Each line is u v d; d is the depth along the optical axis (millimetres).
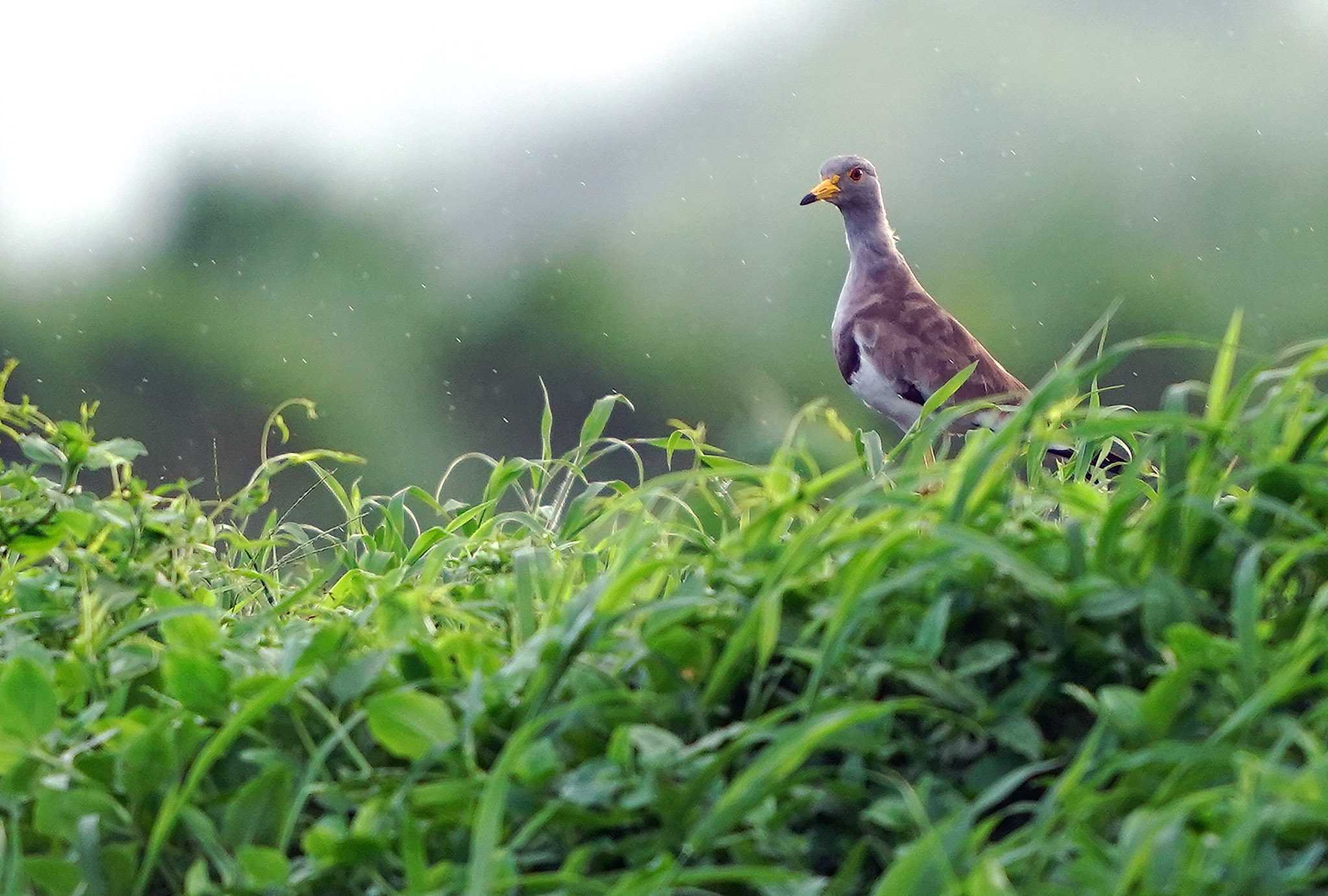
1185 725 4594
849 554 5270
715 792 4664
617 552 7203
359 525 8414
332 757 5141
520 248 50594
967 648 4969
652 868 4285
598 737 4941
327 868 4559
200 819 4754
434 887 4398
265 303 46406
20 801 4980
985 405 6098
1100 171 51625
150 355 44375
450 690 5297
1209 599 5133
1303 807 3943
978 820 4711
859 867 4574
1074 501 5609
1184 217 50344
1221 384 5434
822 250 50562
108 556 6855
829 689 4895
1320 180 50594
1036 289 49531
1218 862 3947
